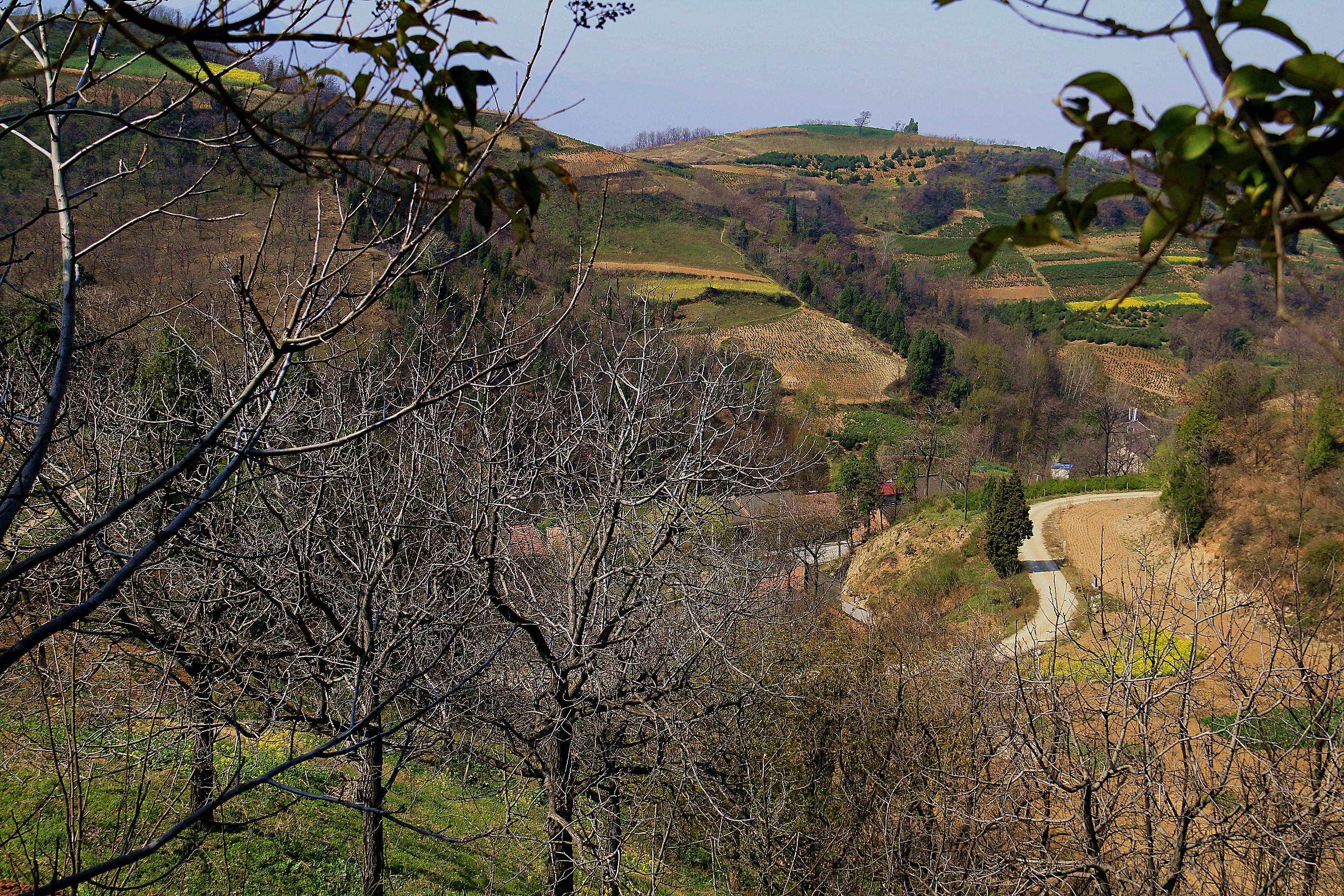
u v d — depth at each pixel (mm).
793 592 14031
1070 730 6375
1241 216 1093
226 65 2350
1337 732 5586
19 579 3842
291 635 9133
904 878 8195
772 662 11719
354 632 8469
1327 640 6129
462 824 13078
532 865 12258
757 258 118375
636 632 9328
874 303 99625
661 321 9828
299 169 1823
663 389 9547
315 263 2588
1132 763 5895
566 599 9695
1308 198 1065
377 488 8758
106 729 6750
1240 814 5512
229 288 3729
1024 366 77750
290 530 7586
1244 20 1008
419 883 11094
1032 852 6430
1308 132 1025
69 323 2557
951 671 10531
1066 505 48344
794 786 11250
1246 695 6051
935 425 74375
